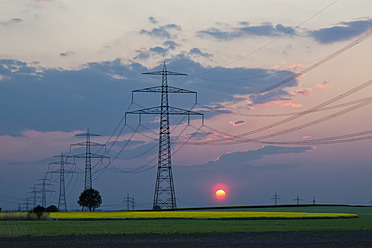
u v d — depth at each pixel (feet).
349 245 101.86
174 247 99.25
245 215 241.96
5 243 109.29
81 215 267.39
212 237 123.13
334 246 99.81
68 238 122.42
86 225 178.70
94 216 249.14
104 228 159.63
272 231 142.51
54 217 244.63
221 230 147.02
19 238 123.03
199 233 136.77
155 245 103.45
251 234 131.95
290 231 142.41
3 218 235.20
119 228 159.12
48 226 173.27
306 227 159.94
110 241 113.39
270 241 111.45
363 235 127.34
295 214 253.03
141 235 131.03
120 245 103.81
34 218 234.17
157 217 227.40
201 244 105.19
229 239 117.29
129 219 225.35
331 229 150.30
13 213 242.17
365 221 198.70
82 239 119.24
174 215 248.11
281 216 226.17
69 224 186.80
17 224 189.67
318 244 104.22
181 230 148.05
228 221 201.46
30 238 122.93
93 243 108.58
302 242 108.88
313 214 253.44
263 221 199.93
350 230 146.30
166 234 133.90
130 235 131.23
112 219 226.99
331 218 221.05
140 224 182.80
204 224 179.93
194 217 224.94
